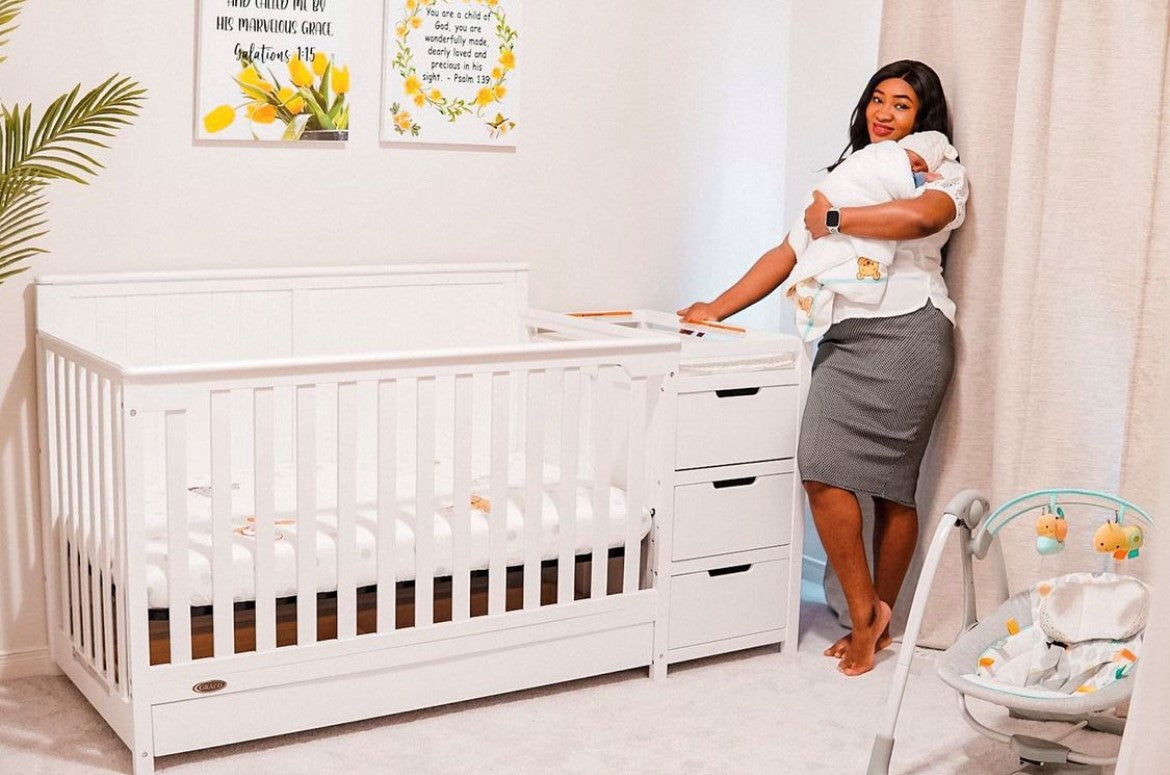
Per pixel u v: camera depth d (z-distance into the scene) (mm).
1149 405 2846
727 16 3734
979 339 3207
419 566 2682
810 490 3156
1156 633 1729
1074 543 2992
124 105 2885
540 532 2834
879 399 3096
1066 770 2514
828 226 3078
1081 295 2939
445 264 3324
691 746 2689
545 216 3506
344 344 3182
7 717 2715
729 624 3162
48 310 2807
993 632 2598
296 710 2594
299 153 3113
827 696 2998
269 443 2475
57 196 2842
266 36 3000
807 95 3826
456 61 3271
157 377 2338
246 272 3021
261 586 2512
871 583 3186
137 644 2404
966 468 3262
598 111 3551
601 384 2855
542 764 2578
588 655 2945
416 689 2729
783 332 3945
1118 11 2844
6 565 2891
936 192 3078
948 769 2635
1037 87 2980
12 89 2764
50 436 2820
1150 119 2809
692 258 3795
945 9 3275
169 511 2400
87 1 2814
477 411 3398
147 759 2447
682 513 3029
